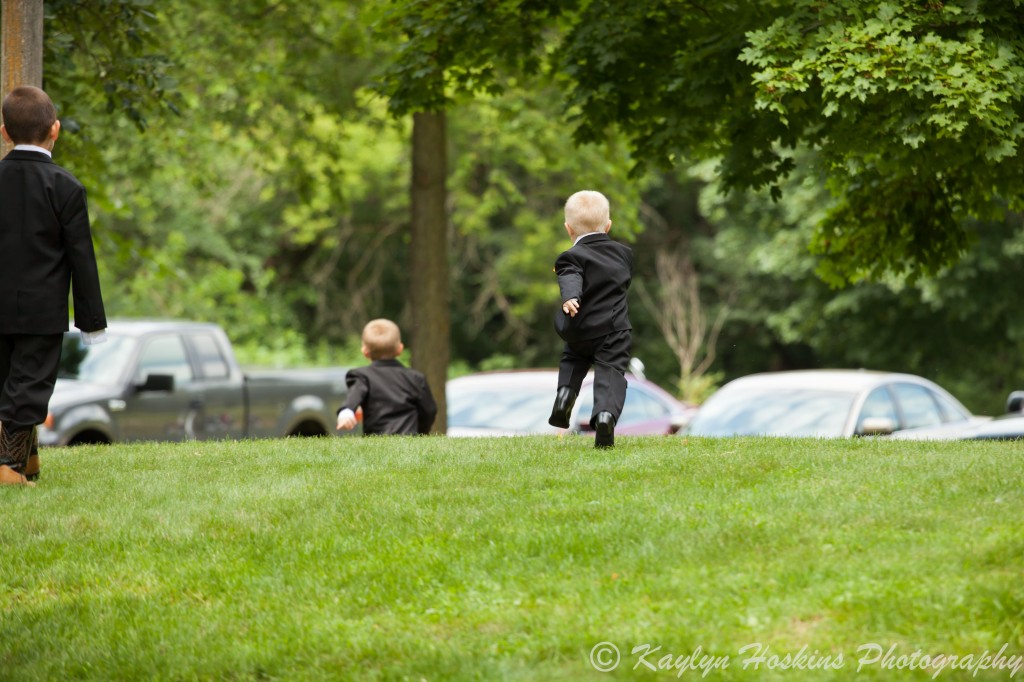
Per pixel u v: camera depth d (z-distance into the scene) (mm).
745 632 5488
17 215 8453
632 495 7848
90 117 18781
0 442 8773
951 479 7730
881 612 5496
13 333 8500
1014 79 11477
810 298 39000
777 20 12227
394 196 46031
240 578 6824
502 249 49938
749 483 8016
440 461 9484
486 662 5430
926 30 12188
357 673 5527
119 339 16688
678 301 50031
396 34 17906
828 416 16828
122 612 6457
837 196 15930
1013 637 5188
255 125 21594
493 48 15156
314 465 9578
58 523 7938
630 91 14492
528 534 7051
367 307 54594
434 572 6637
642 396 19719
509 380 18906
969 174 14555
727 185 14289
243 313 44344
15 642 6191
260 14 20547
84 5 14422
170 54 19500
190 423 16922
